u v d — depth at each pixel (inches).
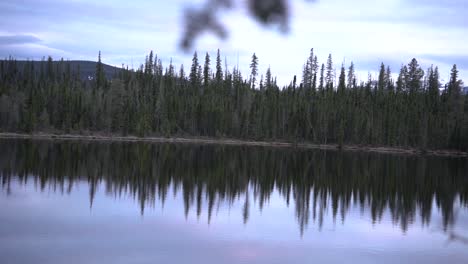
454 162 3002.0
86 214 1013.2
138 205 1141.7
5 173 1565.0
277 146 3961.6
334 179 1867.6
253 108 4306.1
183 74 4739.2
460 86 4537.4
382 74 5073.8
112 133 3946.9
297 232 939.3
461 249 836.0
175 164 2138.3
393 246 856.3
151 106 4178.2
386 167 2437.3
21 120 3646.7
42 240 801.6
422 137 4028.1
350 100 4471.0
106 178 1593.3
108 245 787.4
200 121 4234.7
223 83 4667.8
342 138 4050.2
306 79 4916.3
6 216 956.6
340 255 793.6
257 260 744.3
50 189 1305.4
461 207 1285.7
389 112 4212.6
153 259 723.4
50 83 4367.6
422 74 5078.7
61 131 3791.8
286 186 1620.3
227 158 2559.1
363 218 1100.5
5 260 693.3
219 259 738.2
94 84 4913.9
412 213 1178.0
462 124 4018.2
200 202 1227.2
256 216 1079.6
